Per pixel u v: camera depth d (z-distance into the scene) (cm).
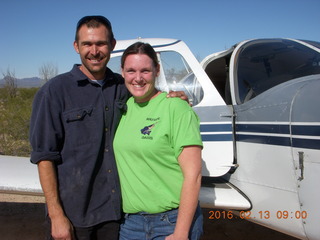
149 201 160
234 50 288
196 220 165
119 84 179
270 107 229
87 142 161
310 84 212
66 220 159
